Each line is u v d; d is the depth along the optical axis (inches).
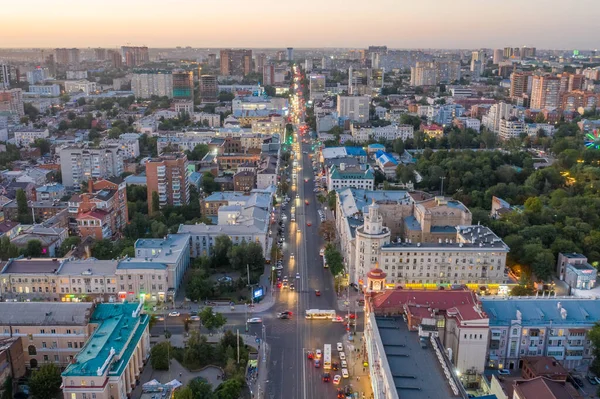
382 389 7824.8
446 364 7755.9
